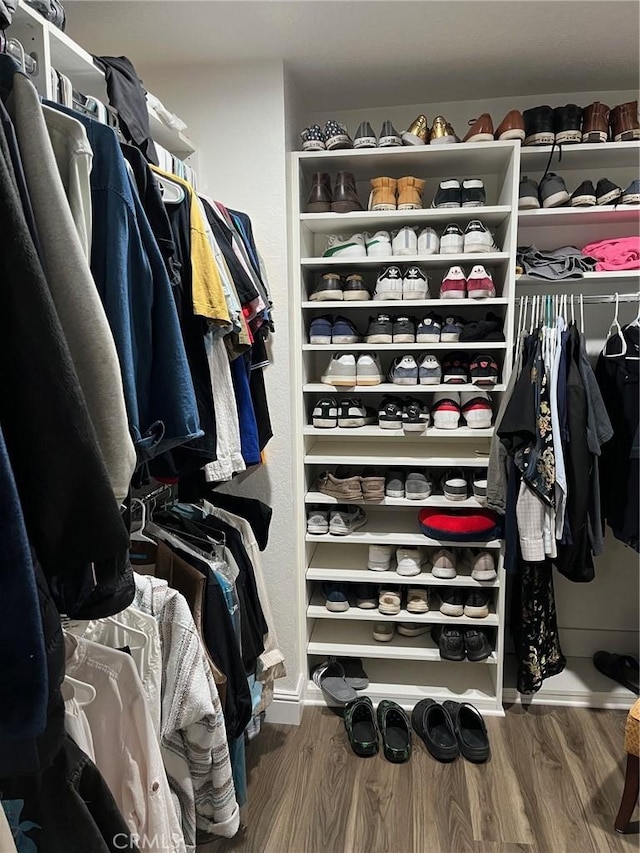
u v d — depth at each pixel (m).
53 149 0.74
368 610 2.08
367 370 1.93
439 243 1.91
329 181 1.93
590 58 1.76
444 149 1.79
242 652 1.46
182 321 1.10
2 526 0.54
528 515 1.75
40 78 0.94
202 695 1.09
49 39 0.98
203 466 1.20
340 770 1.74
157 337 0.88
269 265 1.84
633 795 1.47
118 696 0.92
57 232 0.66
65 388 0.59
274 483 1.93
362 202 2.18
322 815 1.57
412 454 2.05
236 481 1.95
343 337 1.95
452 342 1.89
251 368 1.55
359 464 2.02
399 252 1.89
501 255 1.82
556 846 1.46
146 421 0.88
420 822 1.54
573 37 1.63
